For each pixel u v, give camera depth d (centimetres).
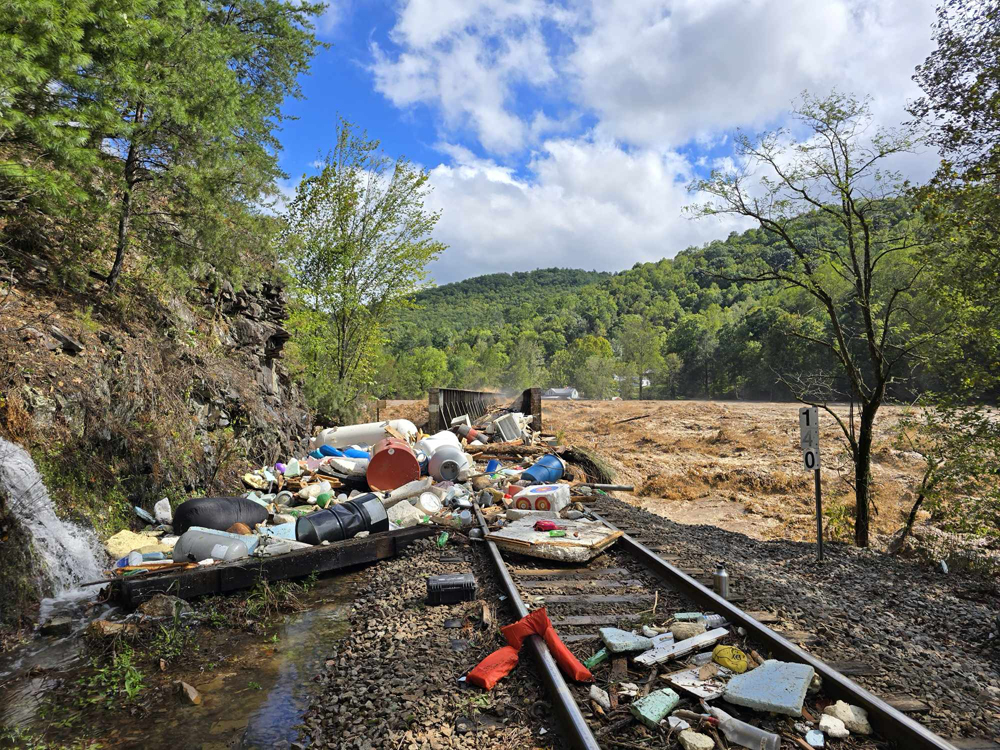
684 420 3372
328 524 896
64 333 922
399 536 899
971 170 873
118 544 818
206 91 1062
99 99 861
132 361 1037
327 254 2119
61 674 534
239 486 1202
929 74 900
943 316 996
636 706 424
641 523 1084
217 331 1435
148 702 486
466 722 424
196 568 730
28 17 704
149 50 970
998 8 825
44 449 792
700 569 774
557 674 451
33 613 646
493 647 549
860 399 1113
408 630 598
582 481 1606
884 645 567
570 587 709
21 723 454
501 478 1419
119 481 906
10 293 910
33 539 698
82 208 991
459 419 2003
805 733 401
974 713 439
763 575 816
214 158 1091
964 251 925
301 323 2075
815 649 531
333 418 2028
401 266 2183
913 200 963
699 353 8800
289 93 2011
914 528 1281
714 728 407
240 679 527
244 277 1410
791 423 2936
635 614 621
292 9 1928
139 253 1278
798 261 1104
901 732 386
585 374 9188
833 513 1234
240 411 1318
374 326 2216
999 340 915
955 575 920
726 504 1723
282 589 734
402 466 1238
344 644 591
